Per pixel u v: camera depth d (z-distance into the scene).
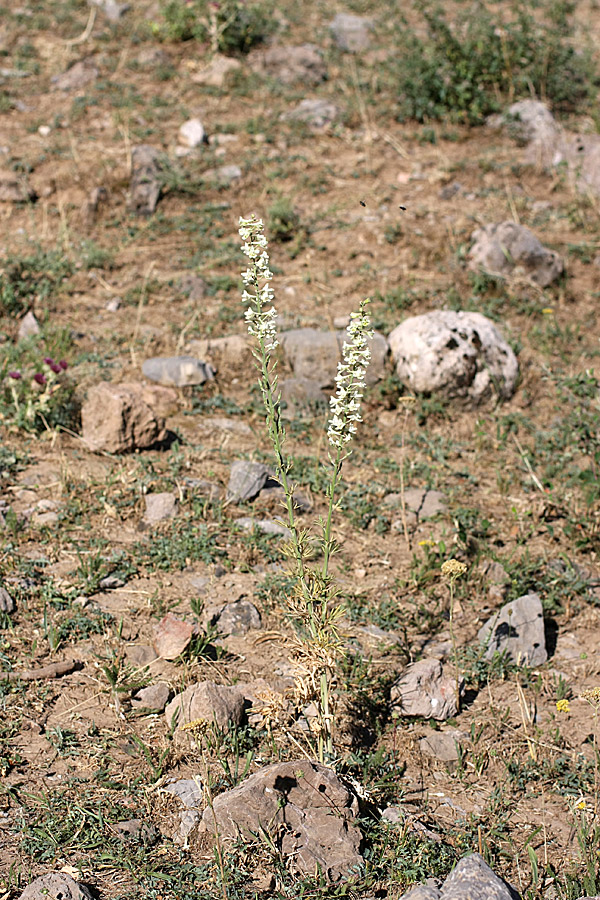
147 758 3.92
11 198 9.79
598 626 5.15
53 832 3.54
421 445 6.79
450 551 5.57
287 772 3.64
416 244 9.23
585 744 4.34
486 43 12.00
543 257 8.65
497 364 7.30
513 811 3.94
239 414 7.05
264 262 3.73
